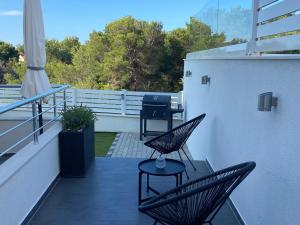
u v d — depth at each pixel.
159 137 4.01
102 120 9.29
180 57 17.64
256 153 2.58
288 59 2.00
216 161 4.11
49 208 3.23
